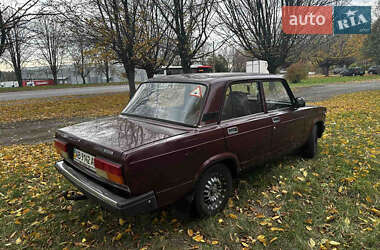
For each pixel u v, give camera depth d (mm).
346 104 11633
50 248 2588
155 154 2355
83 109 12875
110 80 58344
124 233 2742
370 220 2879
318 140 5762
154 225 2855
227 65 38906
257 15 11602
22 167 4754
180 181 2580
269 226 2816
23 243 2641
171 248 2510
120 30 9180
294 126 4031
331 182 3771
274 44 11891
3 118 10508
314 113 4539
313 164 4422
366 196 3357
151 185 2373
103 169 2381
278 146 3797
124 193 2346
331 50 44094
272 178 3924
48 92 24922
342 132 6484
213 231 2727
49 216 3084
